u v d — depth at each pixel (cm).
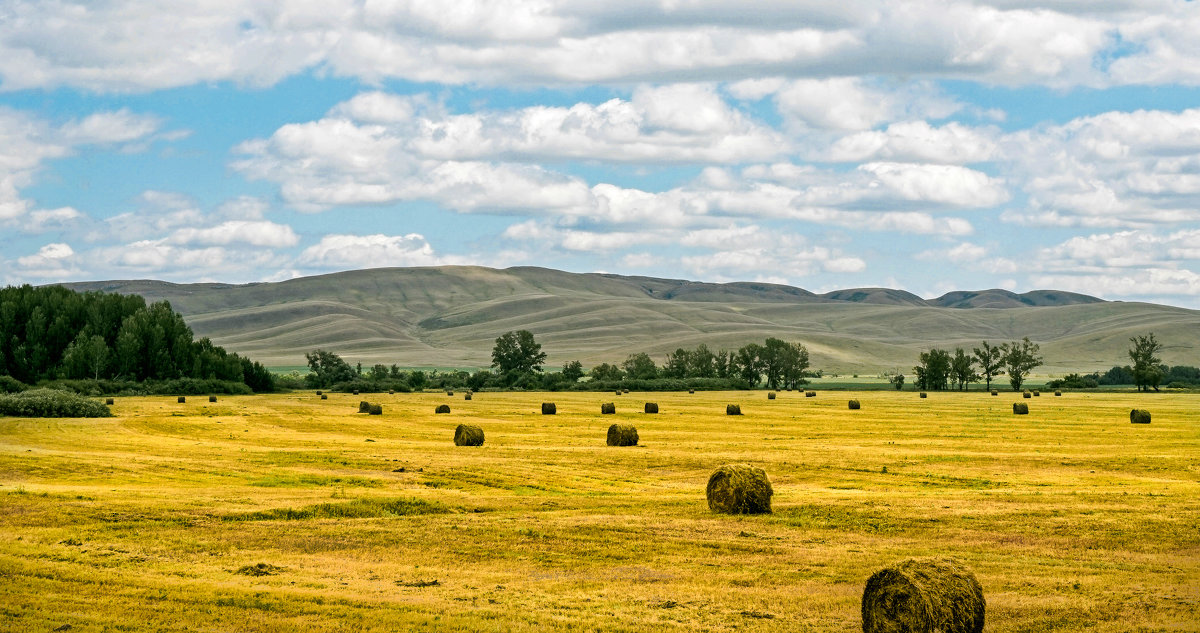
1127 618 2303
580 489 4419
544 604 2406
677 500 3956
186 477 4578
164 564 2748
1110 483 4603
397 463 5106
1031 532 3256
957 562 2197
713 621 2275
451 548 3012
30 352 14112
